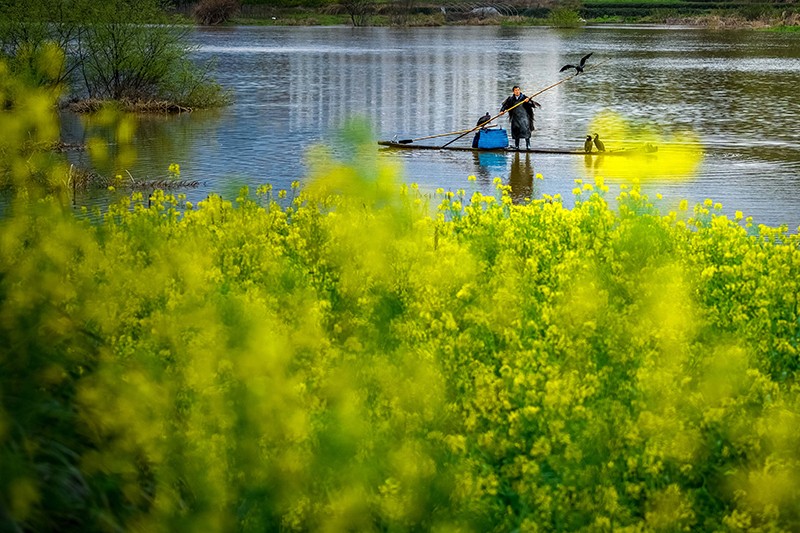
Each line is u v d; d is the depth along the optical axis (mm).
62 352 11656
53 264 14867
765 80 123125
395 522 12422
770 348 20359
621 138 74000
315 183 27422
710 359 16938
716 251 28141
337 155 63094
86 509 10156
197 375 14180
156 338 16125
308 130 77812
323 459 12984
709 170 59000
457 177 57281
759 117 86250
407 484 12625
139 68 94188
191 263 20156
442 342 18578
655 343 17844
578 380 16141
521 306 20328
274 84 118938
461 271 21672
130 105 91375
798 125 80750
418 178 56844
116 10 93250
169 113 90500
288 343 16094
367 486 12727
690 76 129375
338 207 25656
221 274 22344
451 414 15477
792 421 14938
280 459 12844
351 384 15273
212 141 71562
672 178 56344
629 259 24391
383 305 20125
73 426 11062
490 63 154250
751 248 28172
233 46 196750
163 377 14008
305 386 15070
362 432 13375
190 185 54000
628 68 143625
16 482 9500
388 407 15070
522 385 16438
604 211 30781
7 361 11039
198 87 96250
